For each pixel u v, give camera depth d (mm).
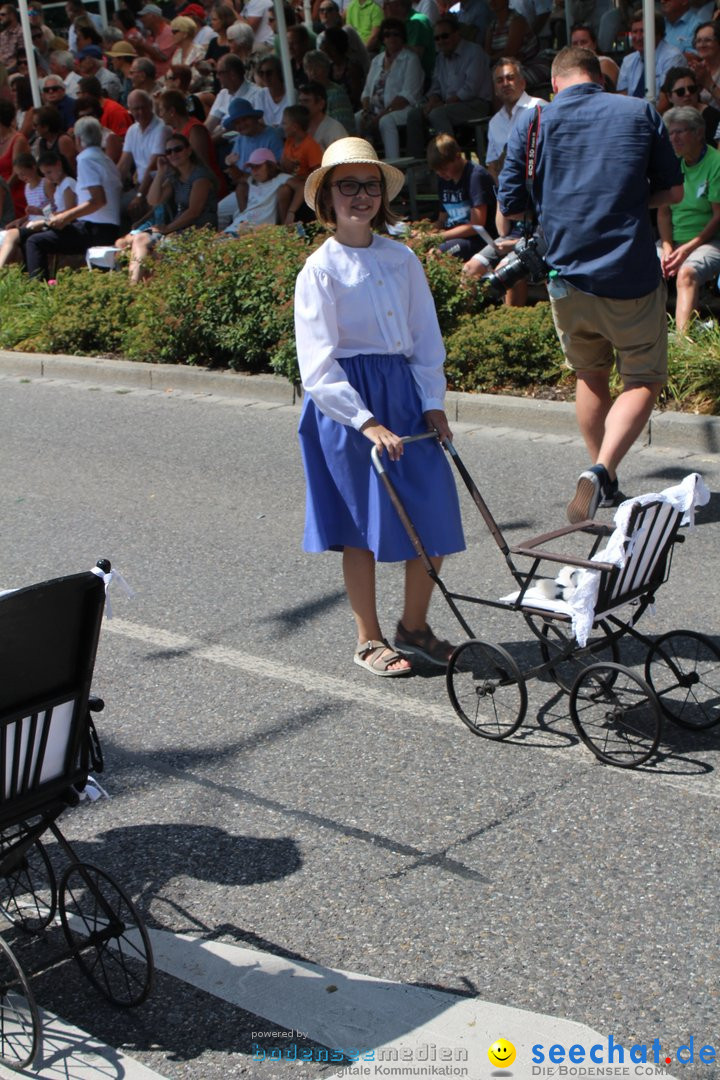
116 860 3844
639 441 7879
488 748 4367
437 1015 3076
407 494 4688
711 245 8688
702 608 5344
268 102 13570
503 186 6328
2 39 18016
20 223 14461
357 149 4520
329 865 3740
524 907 3471
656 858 3652
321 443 4746
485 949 3307
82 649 3086
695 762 4168
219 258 10438
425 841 3832
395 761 4328
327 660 5188
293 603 5809
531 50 13547
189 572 6273
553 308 6355
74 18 18625
